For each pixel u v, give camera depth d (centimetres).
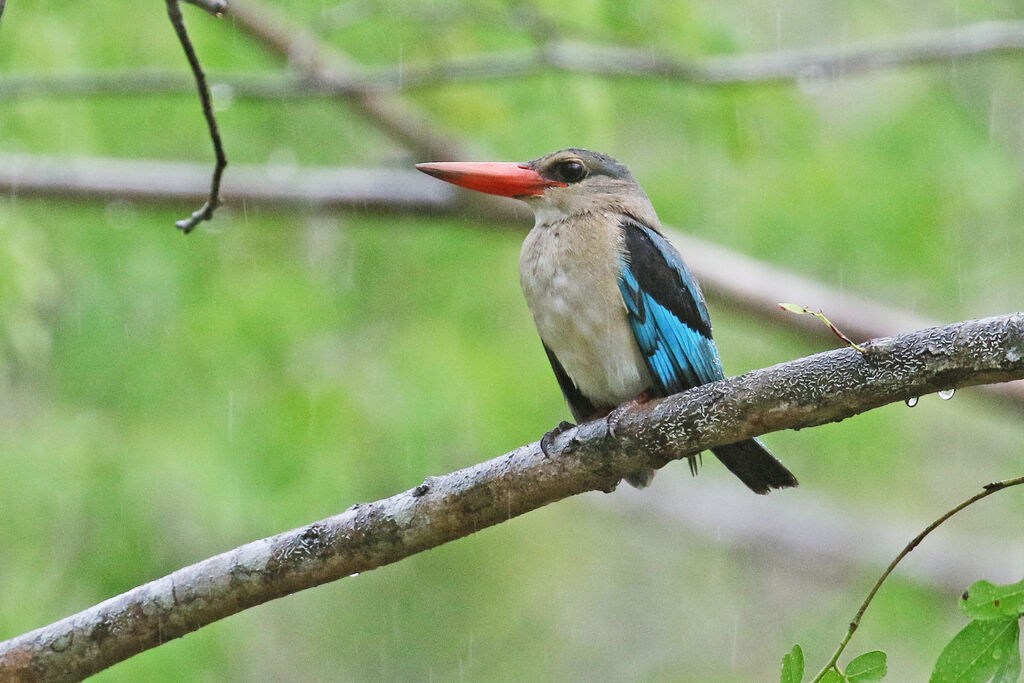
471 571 1542
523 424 1304
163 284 1262
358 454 1263
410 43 1134
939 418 1584
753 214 1273
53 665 594
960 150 1243
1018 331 495
